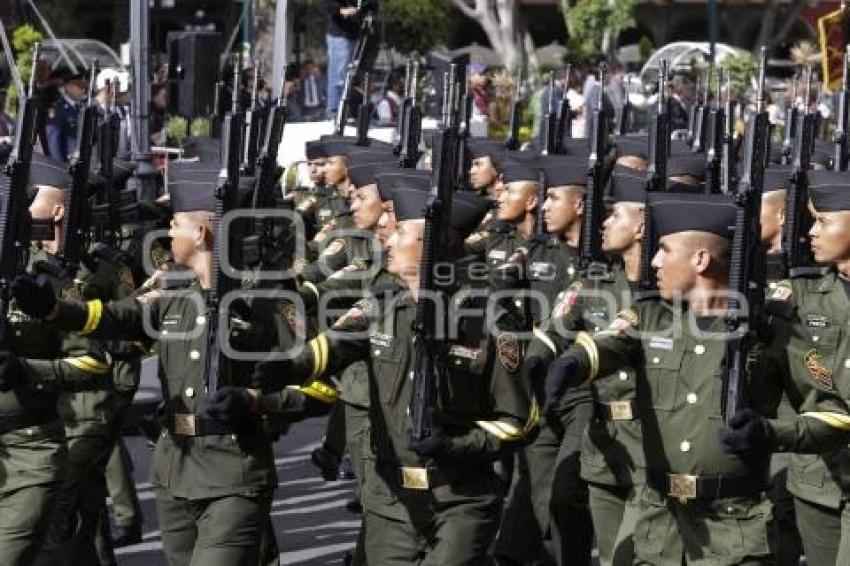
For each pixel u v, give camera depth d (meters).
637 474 15.26
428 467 13.62
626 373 15.33
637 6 77.62
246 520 14.00
